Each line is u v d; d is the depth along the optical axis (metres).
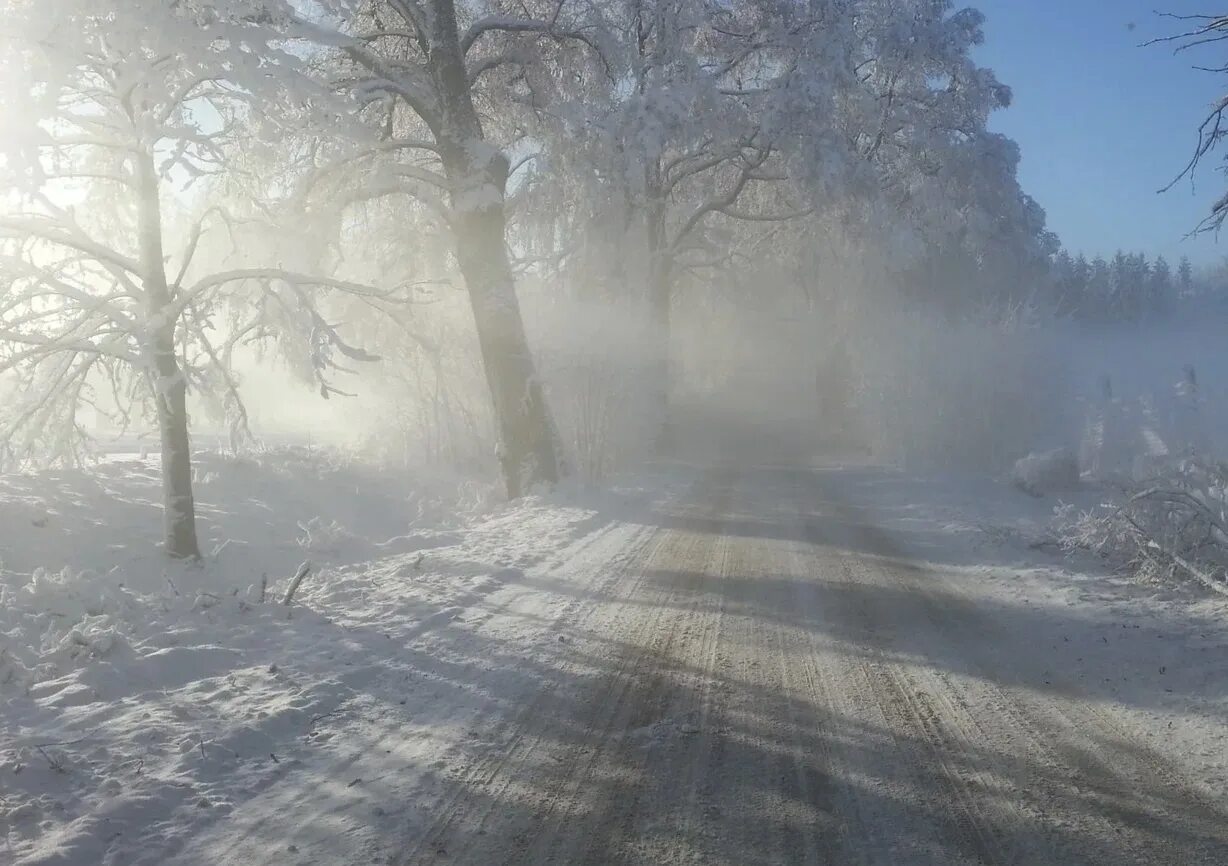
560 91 21.55
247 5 10.05
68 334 10.23
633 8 23.36
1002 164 31.77
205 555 11.80
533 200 21.78
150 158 10.18
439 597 9.01
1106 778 4.81
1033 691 6.26
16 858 3.94
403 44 19.70
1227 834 4.18
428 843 4.11
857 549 11.95
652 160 23.20
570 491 17.48
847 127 26.98
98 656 6.73
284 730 5.54
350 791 4.66
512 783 4.76
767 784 4.74
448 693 6.22
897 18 28.22
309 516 15.59
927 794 4.62
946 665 6.85
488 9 20.86
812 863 3.94
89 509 13.04
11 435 11.20
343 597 9.07
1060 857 3.98
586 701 6.05
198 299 11.33
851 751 5.19
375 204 20.62
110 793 4.59
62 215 9.70
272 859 3.97
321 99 10.37
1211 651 6.99
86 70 9.38
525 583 9.82
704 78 22.80
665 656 7.07
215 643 7.36
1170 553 9.47
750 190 30.33
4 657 6.45
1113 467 19.31
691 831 4.23
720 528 13.78
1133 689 6.28
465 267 17.73
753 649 7.27
